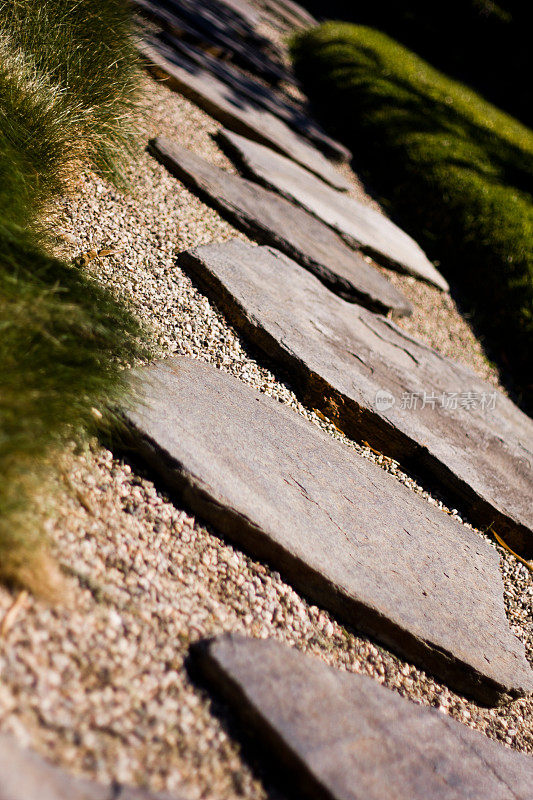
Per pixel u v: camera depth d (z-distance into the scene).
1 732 2.11
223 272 3.76
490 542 3.62
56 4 3.85
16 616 2.48
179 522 3.22
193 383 3.43
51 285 3.27
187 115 4.52
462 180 5.00
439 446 3.69
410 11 12.00
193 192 4.10
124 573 3.01
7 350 3.00
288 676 2.95
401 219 4.96
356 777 2.68
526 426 3.98
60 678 2.41
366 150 5.41
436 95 6.74
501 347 4.43
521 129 7.74
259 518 3.25
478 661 3.31
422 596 3.33
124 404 3.26
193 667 2.85
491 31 11.79
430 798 2.82
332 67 6.68
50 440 2.96
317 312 3.85
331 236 4.30
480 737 3.22
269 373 3.63
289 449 3.43
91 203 3.76
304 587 3.26
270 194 4.30
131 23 4.14
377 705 3.15
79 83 3.79
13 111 3.55
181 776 2.41
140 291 3.62
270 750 2.70
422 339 4.21
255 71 5.83
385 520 3.43
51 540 2.84
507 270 4.58
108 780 2.22
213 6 7.05
